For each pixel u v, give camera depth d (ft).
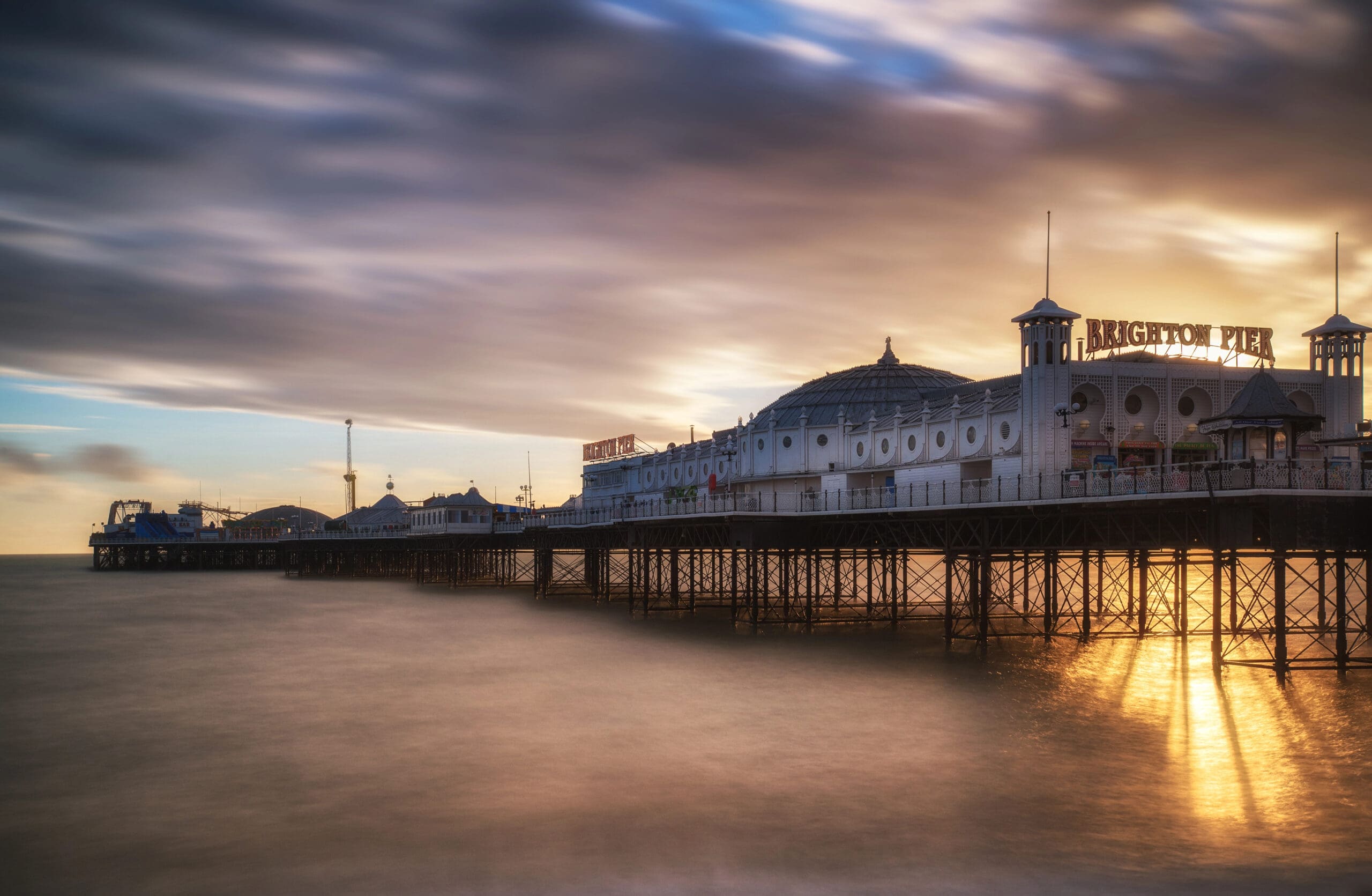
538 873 88.69
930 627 241.14
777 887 85.10
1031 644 208.33
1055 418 194.08
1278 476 150.61
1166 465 162.91
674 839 95.86
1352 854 91.15
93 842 98.68
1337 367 205.26
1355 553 161.99
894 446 250.57
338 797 111.14
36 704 168.86
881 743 129.08
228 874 90.17
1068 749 125.49
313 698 169.68
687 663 194.80
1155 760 120.26
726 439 337.52
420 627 280.51
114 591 483.51
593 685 173.88
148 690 181.37
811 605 247.91
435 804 108.06
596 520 332.80
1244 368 203.51
